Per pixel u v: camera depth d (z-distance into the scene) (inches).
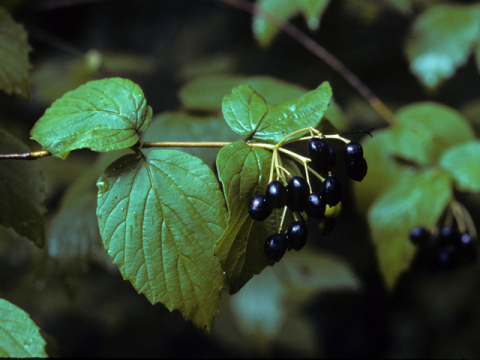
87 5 64.0
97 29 65.3
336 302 59.7
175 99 49.3
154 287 16.8
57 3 29.1
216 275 17.0
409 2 30.9
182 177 17.1
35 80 37.5
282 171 17.1
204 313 16.9
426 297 51.1
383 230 22.1
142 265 16.8
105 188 17.0
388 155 24.8
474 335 47.7
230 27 60.9
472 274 47.6
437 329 51.5
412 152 24.4
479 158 22.2
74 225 21.3
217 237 17.0
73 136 17.2
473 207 39.4
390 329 56.6
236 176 17.0
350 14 33.2
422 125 25.2
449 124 25.2
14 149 18.0
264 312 29.0
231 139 21.4
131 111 17.5
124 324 46.5
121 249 16.8
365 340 57.9
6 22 18.9
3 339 16.7
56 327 49.3
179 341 49.9
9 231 24.7
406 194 22.2
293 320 35.2
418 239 21.5
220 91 22.9
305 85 47.5
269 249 16.9
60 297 35.2
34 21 51.9
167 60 60.5
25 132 32.3
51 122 17.3
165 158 17.3
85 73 31.1
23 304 33.0
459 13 27.9
